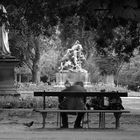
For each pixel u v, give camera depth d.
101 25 8.54
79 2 9.26
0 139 11.70
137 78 86.81
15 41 61.50
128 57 27.23
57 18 23.58
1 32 28.72
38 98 27.86
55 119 20.34
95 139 11.71
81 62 54.22
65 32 28.72
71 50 54.19
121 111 14.93
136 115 22.14
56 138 11.94
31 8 22.83
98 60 74.25
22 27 27.84
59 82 54.53
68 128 15.08
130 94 55.75
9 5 23.25
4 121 19.25
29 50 65.19
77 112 14.92
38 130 14.50
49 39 63.97
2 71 28.55
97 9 7.80
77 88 15.66
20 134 13.12
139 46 27.28
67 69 54.12
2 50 28.98
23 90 54.16
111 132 13.88
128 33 24.61
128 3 7.36
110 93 15.16
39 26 25.56
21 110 23.62
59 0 10.51
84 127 16.44
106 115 21.81
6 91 28.47
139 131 14.28
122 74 86.94
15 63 28.53
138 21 7.44
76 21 23.58
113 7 7.42
